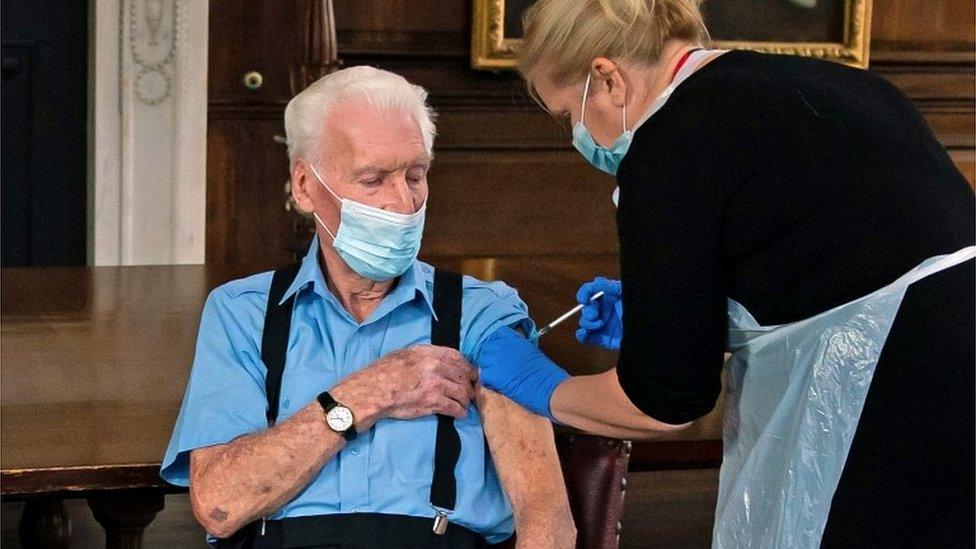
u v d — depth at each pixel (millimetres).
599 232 6305
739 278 1961
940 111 6555
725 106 1906
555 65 2025
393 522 2152
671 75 1993
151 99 5797
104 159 5805
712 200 1892
